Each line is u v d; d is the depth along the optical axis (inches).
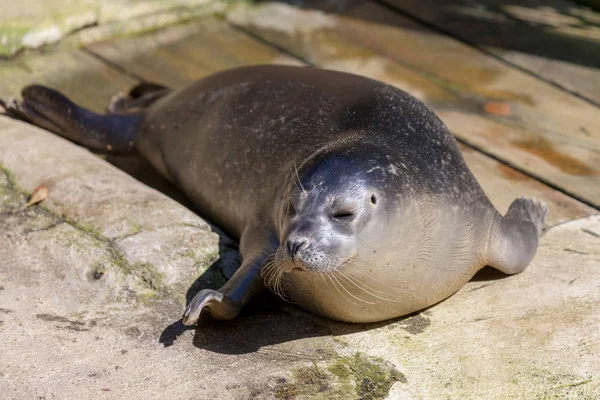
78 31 328.5
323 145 198.2
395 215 175.3
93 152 269.4
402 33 350.3
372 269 176.1
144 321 183.8
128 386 163.0
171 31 343.9
